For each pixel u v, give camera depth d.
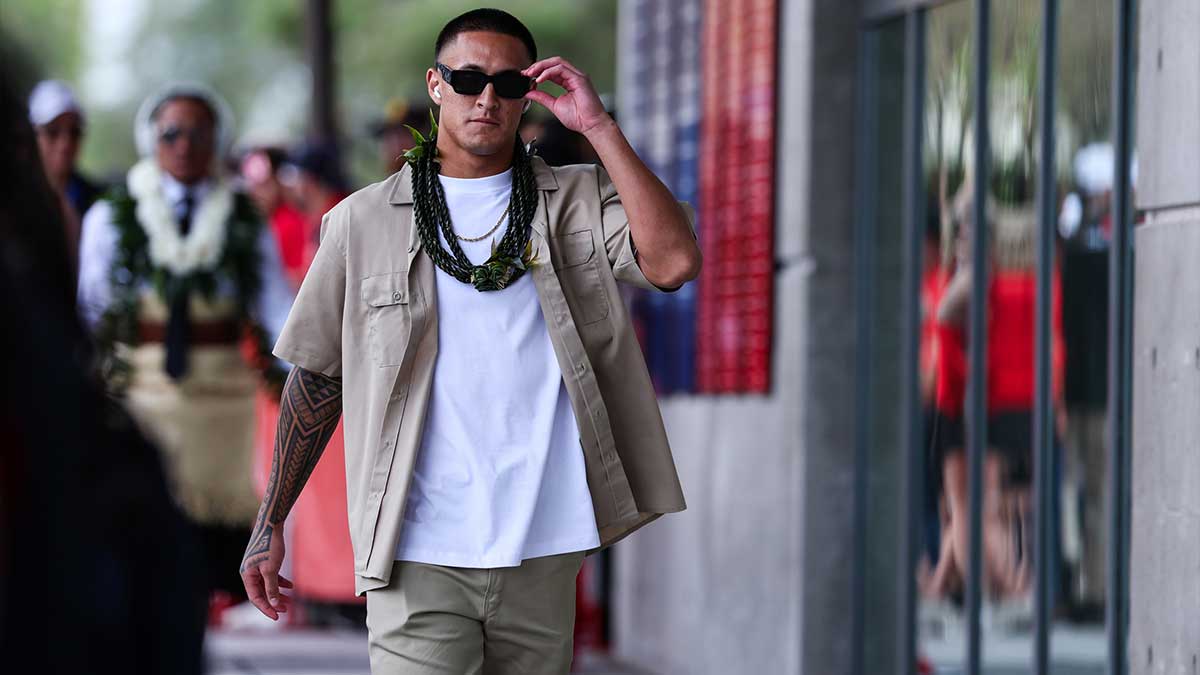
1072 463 17.45
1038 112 18.16
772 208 22.42
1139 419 15.24
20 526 6.29
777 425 22.42
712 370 24.33
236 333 24.66
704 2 24.55
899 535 21.23
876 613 21.67
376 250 13.29
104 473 6.55
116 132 131.12
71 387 6.47
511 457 13.15
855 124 21.73
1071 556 17.48
